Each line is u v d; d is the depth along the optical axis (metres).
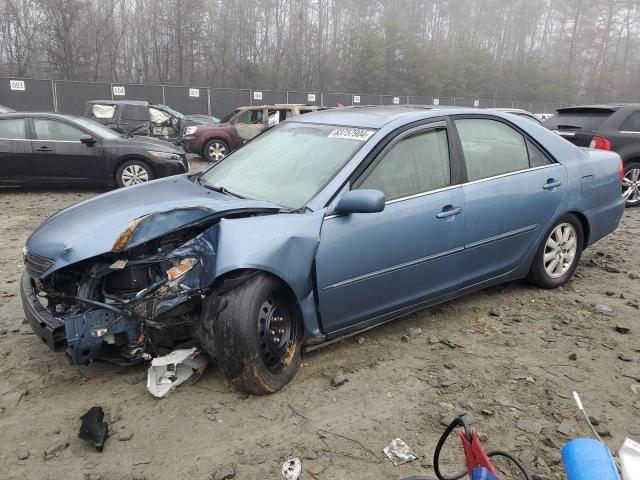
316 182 3.62
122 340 3.13
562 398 3.27
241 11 43.19
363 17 53.91
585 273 5.52
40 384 3.35
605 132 9.07
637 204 9.55
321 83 44.41
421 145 3.94
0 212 8.28
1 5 33.91
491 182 4.20
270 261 3.08
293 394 3.25
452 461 2.70
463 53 51.69
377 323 3.80
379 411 3.11
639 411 3.16
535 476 2.60
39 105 24.84
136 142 10.20
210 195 3.80
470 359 3.72
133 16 40.88
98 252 3.05
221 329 3.03
